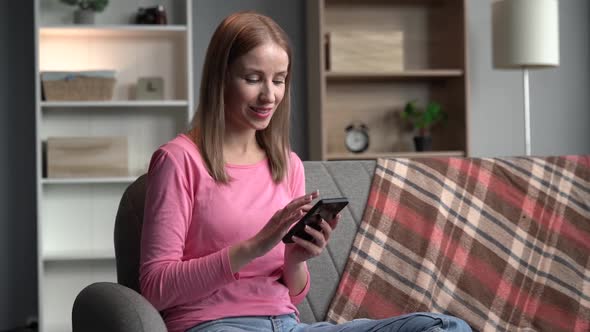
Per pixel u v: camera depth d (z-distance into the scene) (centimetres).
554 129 507
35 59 404
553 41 435
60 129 429
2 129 438
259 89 175
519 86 500
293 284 182
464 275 233
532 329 234
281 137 188
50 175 411
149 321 153
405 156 450
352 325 168
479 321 230
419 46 481
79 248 430
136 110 434
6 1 436
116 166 415
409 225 232
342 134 479
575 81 509
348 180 233
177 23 438
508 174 246
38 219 402
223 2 466
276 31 178
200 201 172
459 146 461
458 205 238
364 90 480
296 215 158
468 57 454
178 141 176
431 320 153
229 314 170
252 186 179
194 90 463
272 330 172
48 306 421
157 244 167
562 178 250
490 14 497
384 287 224
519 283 237
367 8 478
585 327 236
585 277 241
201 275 161
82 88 412
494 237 239
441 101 481
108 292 166
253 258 161
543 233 243
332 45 450
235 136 182
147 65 436
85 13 416
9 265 439
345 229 229
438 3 479
